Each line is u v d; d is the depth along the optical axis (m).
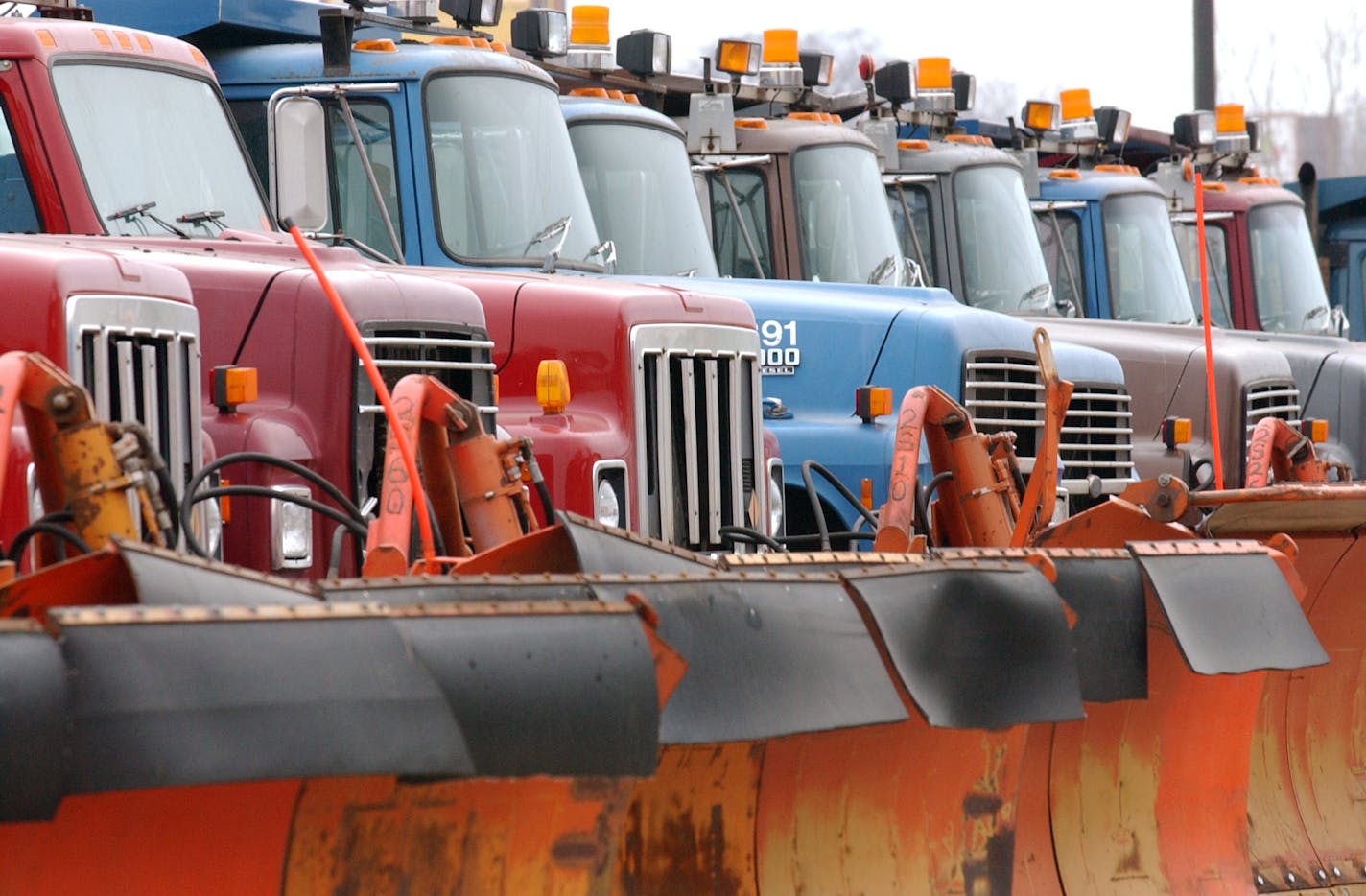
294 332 20.12
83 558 10.98
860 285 33.12
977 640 15.43
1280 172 129.88
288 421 19.84
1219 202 55.78
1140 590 17.61
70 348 16.45
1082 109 55.53
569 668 12.00
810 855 16.12
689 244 33.28
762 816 15.88
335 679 10.92
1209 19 74.88
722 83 39.91
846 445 29.45
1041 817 18.55
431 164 27.92
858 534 24.22
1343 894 21.89
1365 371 46.59
